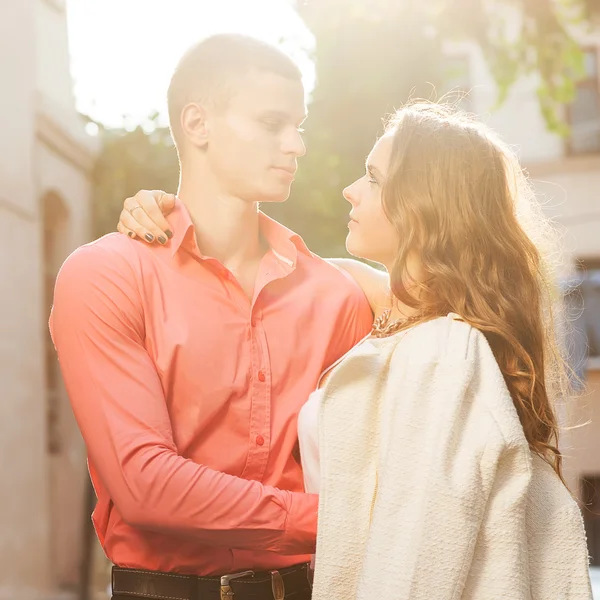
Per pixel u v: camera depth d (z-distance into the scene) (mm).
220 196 2408
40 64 9508
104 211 12219
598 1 9852
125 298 2236
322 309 2459
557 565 2141
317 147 10406
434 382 2094
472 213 2293
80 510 10258
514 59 9930
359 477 2148
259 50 2383
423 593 1963
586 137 16984
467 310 2238
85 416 2186
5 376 8141
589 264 16672
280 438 2324
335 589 2104
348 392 2180
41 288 9086
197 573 2256
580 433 15320
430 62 9711
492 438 2023
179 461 2125
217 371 2279
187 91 2410
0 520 7914
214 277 2350
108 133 12195
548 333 2459
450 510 1986
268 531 2139
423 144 2336
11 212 8375
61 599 9320
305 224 10930
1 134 8164
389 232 2396
